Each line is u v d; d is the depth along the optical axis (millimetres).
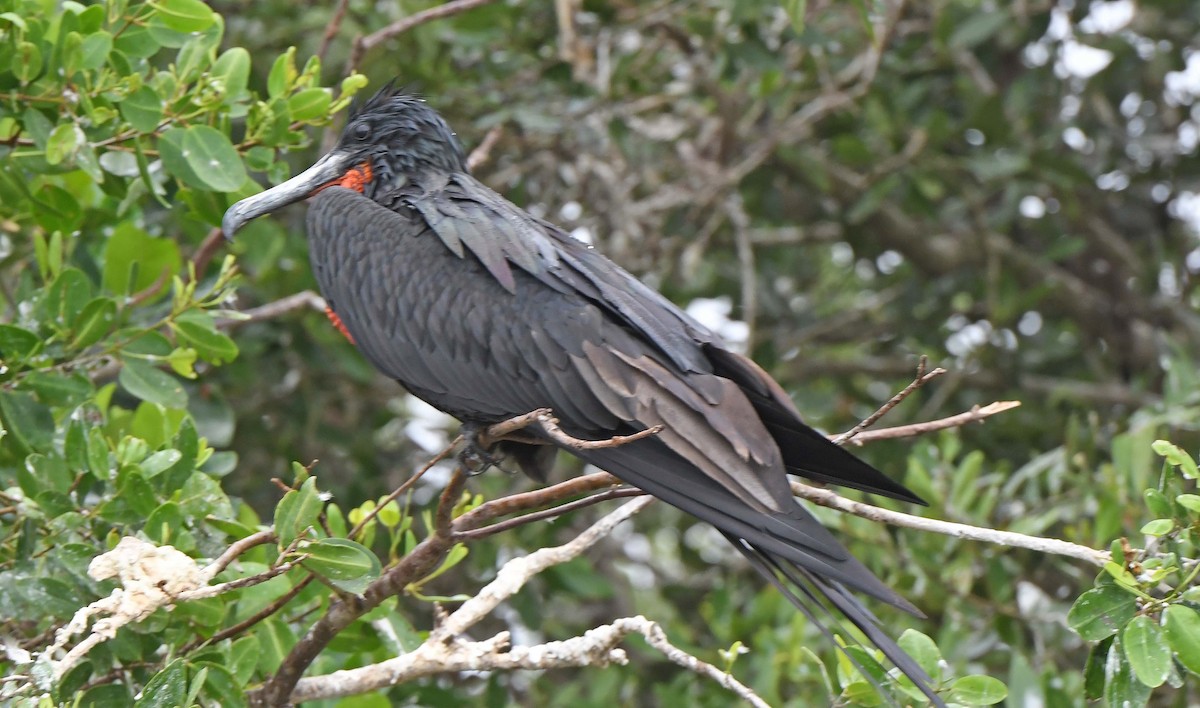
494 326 8430
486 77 13531
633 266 14031
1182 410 11797
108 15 8617
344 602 7461
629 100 13992
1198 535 7000
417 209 8969
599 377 8070
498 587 7945
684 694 12117
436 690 11086
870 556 11875
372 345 8766
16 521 7902
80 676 7504
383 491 13562
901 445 14391
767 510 7387
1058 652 11977
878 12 11406
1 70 8398
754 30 13031
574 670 15023
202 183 8789
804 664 11344
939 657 7785
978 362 14859
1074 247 14828
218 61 8953
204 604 7523
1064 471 11891
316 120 9258
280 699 7703
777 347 15352
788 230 16594
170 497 7836
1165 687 11797
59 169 8797
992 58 16016
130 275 9336
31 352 8297
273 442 13680
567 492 7656
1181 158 15781
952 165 14031
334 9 13211
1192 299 16422
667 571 17594
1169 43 15273
